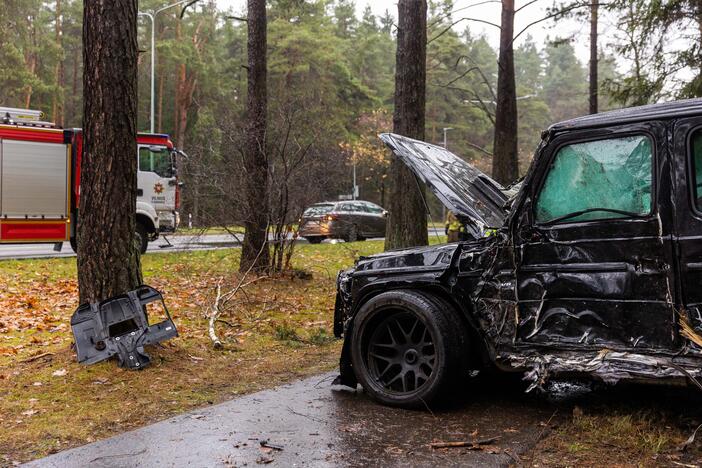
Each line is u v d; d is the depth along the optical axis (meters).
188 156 12.09
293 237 11.78
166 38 52.09
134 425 4.28
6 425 4.25
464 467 3.51
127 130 5.75
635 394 4.83
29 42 47.69
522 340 4.27
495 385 5.23
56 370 5.41
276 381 5.43
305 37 53.25
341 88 57.72
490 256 4.42
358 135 55.88
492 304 4.40
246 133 11.21
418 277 4.65
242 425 4.24
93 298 5.65
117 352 5.48
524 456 3.67
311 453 3.73
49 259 14.40
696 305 3.67
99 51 5.60
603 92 17.08
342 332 5.40
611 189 4.02
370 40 68.38
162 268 13.16
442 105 65.75
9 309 8.66
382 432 4.10
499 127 16.02
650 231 3.83
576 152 4.16
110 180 5.67
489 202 5.21
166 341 6.30
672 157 3.80
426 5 11.12
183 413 4.52
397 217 11.17
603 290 3.96
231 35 57.88
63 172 15.34
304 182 11.59
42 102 48.84
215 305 7.77
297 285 11.22
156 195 16.42
